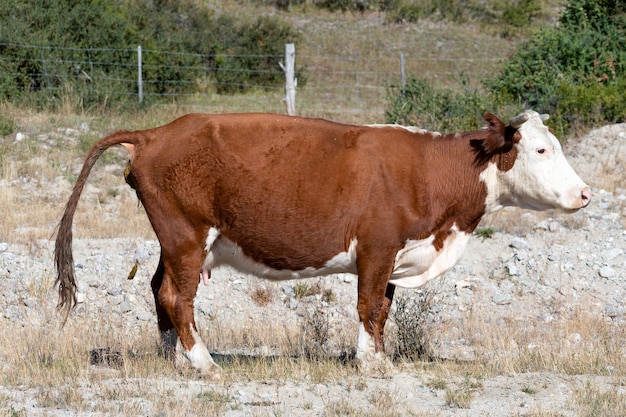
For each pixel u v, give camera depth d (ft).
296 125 32.01
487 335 41.04
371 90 107.96
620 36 83.30
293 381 30.99
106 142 32.30
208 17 119.65
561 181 32.63
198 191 31.53
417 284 33.63
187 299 31.96
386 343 38.52
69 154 73.67
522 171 32.86
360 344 32.50
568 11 89.71
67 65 87.76
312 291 46.96
